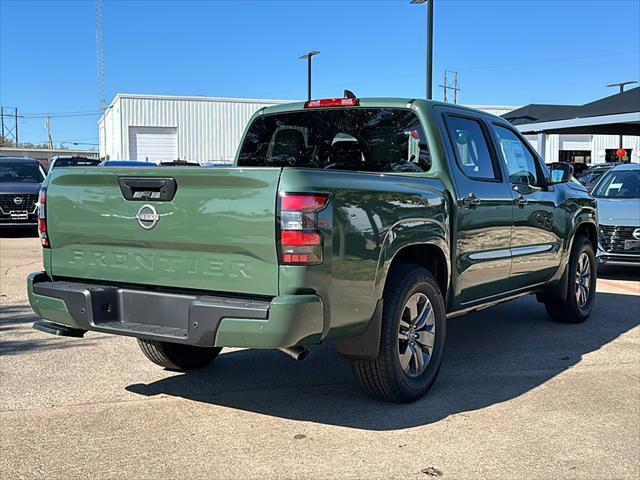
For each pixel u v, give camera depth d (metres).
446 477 3.50
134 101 46.81
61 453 3.79
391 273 4.43
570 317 7.12
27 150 70.94
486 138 5.68
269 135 6.09
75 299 4.18
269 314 3.54
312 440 3.97
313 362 5.70
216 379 5.19
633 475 3.55
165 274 3.98
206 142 48.41
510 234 5.73
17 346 6.12
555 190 6.66
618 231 9.71
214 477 3.50
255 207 3.62
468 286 5.22
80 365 5.54
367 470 3.57
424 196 4.58
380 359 4.30
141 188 4.02
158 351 5.19
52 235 4.47
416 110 5.14
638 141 50.03
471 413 4.44
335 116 5.63
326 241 3.68
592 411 4.50
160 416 4.38
